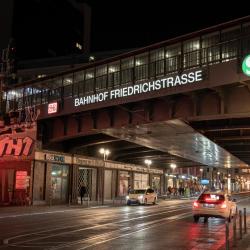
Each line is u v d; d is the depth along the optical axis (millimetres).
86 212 34250
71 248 14219
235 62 27031
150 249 14289
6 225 22609
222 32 31141
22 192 44500
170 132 39875
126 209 39188
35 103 46375
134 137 44375
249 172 164875
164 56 33531
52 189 46938
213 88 28297
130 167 67375
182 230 20859
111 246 14852
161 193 82250
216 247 14906
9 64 38281
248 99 27891
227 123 36719
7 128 41438
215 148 52500
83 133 40219
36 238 16922
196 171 115438
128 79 35781
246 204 55094
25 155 45188
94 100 36844
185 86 29516
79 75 42406
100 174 56344
